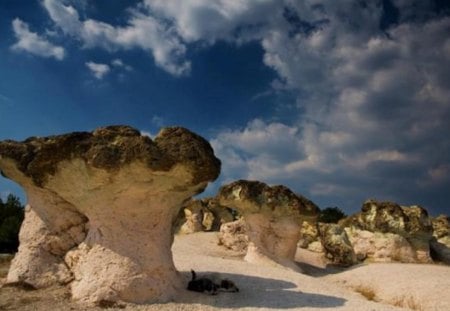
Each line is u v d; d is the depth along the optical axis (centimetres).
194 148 1361
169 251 1451
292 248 2462
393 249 2884
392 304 1894
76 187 1393
